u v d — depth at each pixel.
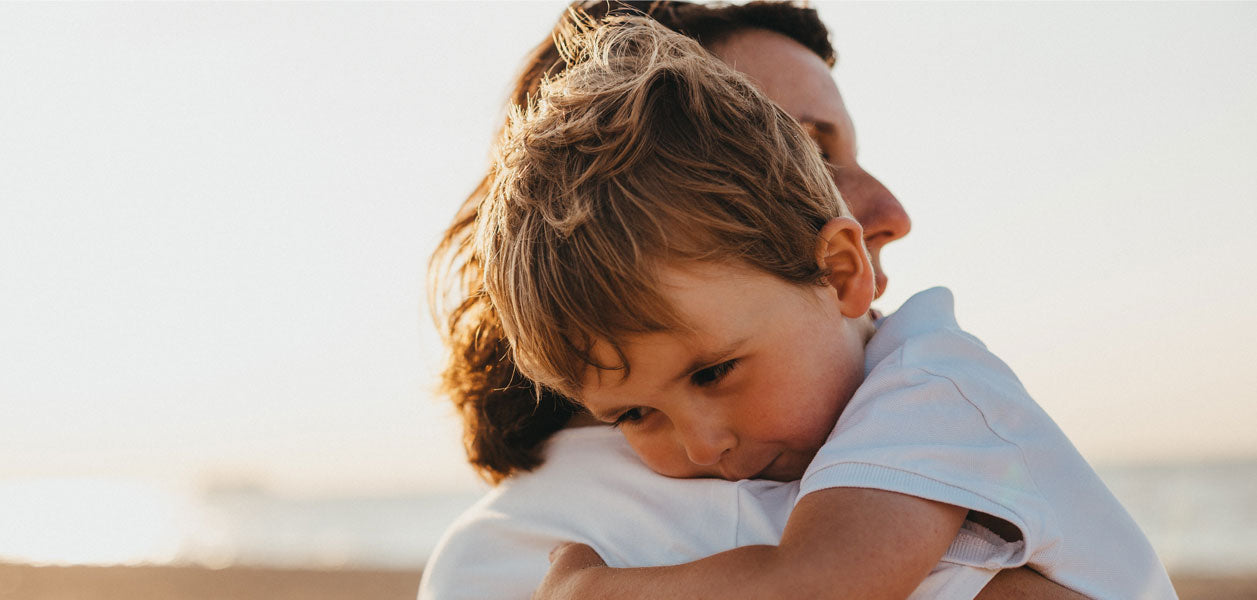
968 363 1.28
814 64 1.71
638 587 1.16
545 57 1.80
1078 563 1.18
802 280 1.26
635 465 1.40
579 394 1.29
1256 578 12.20
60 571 16.73
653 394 1.24
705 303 1.18
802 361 1.25
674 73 1.28
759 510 1.26
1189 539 18.52
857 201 1.64
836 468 1.14
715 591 1.10
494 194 1.38
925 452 1.14
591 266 1.19
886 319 1.40
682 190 1.20
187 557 22.42
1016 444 1.18
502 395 1.52
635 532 1.32
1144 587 1.21
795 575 1.07
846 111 1.71
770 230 1.23
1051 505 1.17
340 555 22.05
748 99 1.33
